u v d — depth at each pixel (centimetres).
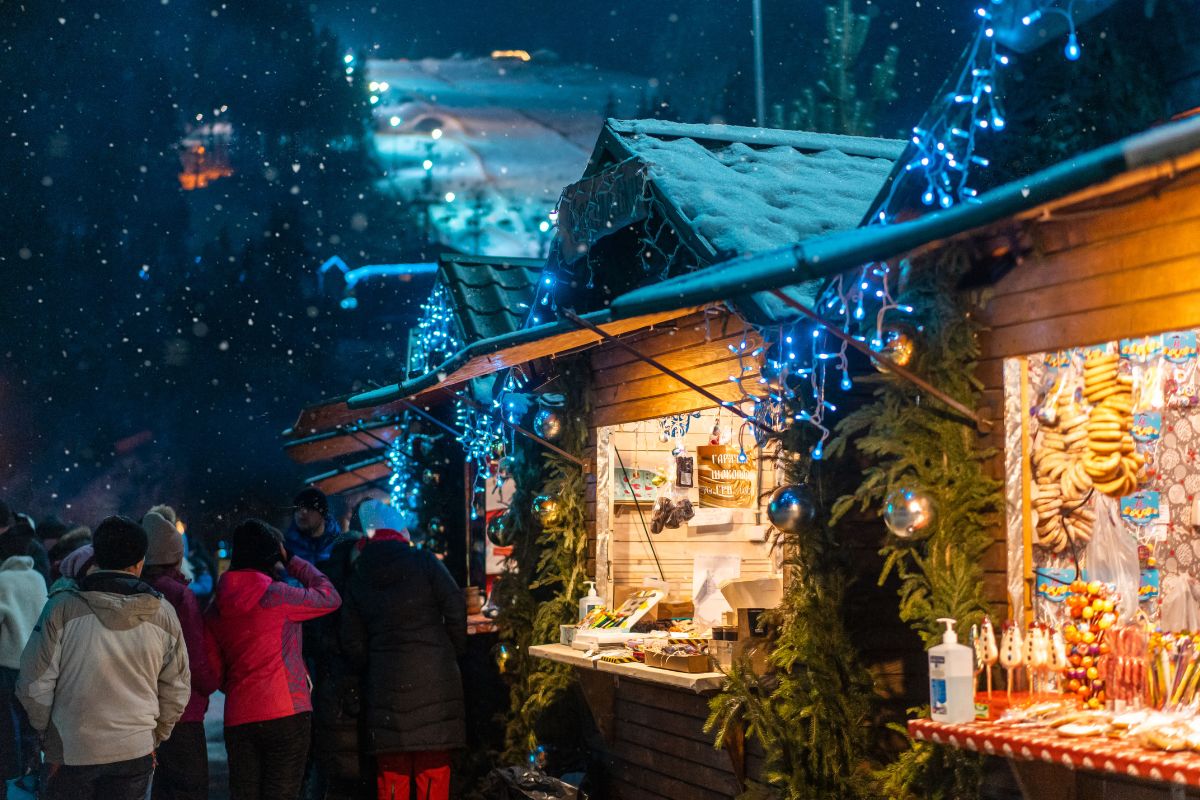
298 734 672
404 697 738
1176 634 410
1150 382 490
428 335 1053
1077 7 408
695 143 691
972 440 468
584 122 4503
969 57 426
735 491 737
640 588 774
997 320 459
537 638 803
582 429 789
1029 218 423
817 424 512
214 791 878
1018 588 452
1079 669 434
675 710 672
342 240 4253
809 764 523
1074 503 475
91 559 736
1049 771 412
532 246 4356
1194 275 379
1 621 758
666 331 693
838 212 606
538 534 839
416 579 754
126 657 534
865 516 535
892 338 470
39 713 521
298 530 894
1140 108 403
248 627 664
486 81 4609
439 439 1175
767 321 523
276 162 4291
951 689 408
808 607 522
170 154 4191
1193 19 392
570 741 803
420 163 4397
